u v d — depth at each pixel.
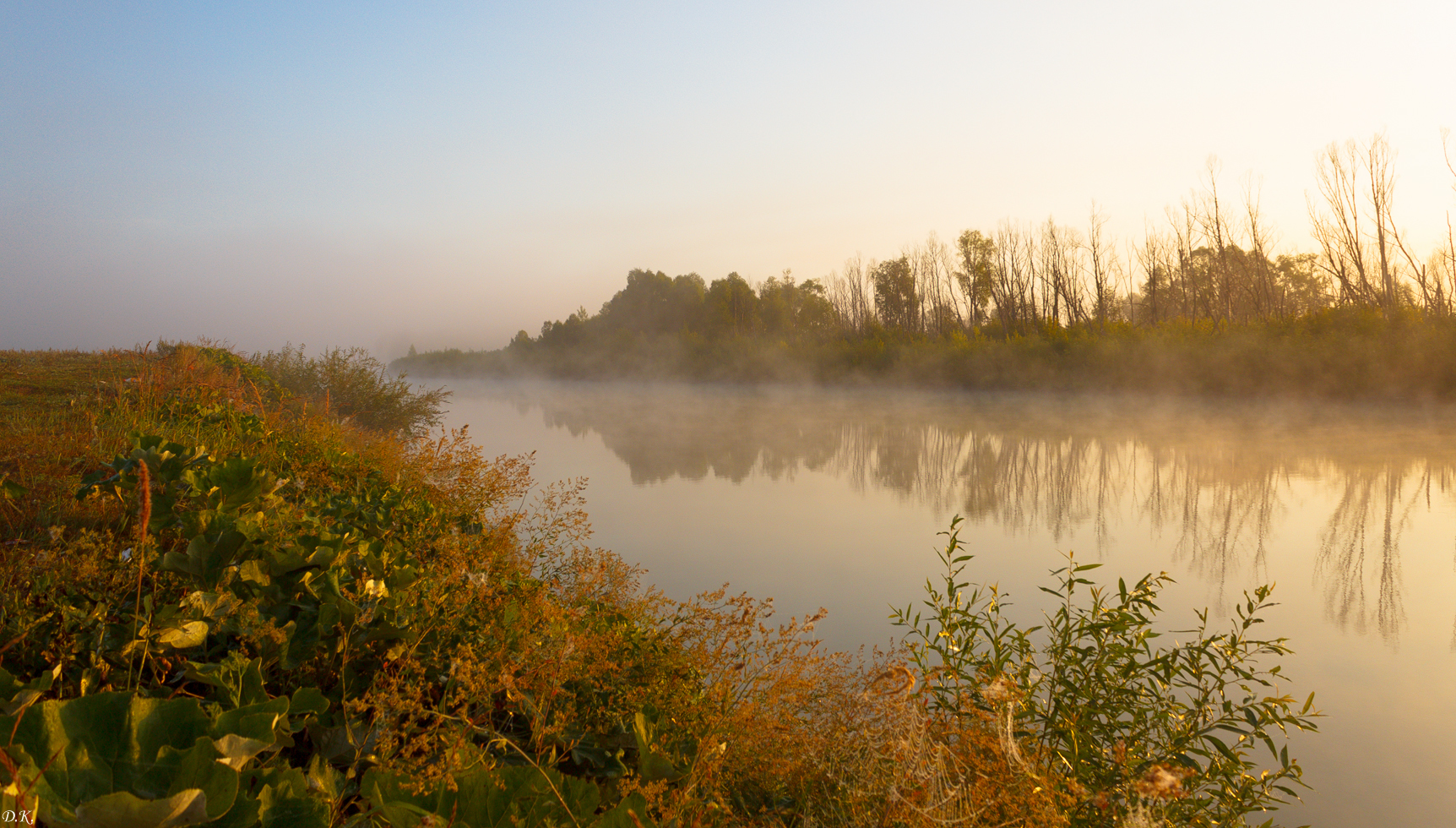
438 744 1.85
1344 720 4.77
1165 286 52.62
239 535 2.33
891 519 11.07
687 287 82.75
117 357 10.66
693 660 2.93
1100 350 37.97
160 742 1.17
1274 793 3.93
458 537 4.17
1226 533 10.30
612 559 4.23
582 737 2.17
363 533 3.68
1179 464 17.25
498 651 2.36
